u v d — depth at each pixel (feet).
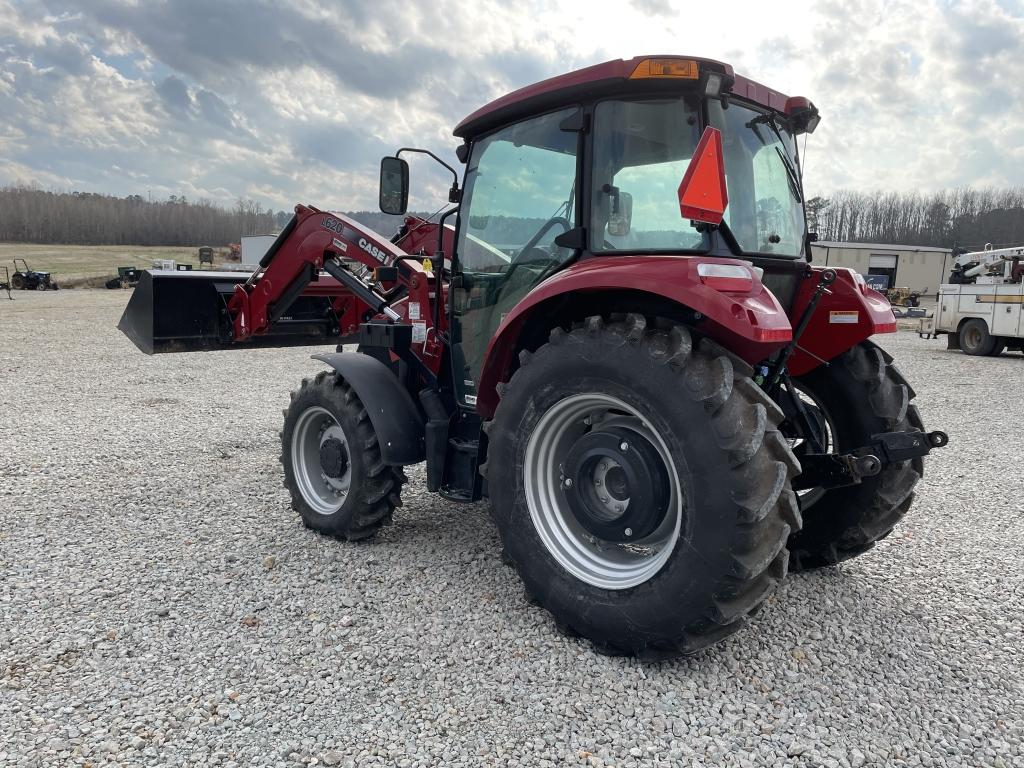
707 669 8.79
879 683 8.64
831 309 11.19
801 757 7.27
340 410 12.42
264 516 14.21
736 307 7.77
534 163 10.66
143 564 11.77
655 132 9.35
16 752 7.09
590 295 9.51
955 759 7.28
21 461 18.30
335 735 7.43
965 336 50.19
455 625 9.78
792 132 11.30
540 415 9.43
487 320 11.56
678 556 8.16
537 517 9.66
